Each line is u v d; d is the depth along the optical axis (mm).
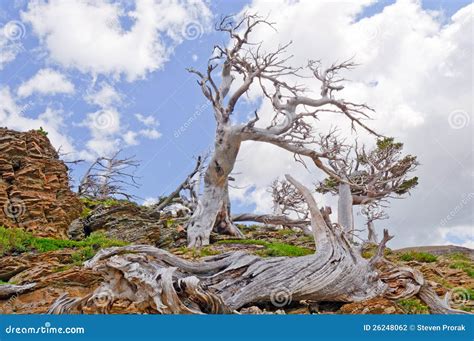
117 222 33688
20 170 32688
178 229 34906
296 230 42156
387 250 30422
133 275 15594
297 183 19609
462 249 36156
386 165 47375
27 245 27109
